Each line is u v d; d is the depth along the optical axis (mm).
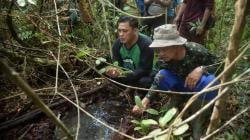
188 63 3004
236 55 1372
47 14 4297
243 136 2744
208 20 4227
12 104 3809
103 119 3523
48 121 3576
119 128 3363
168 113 2045
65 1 4500
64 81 4121
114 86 3914
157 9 4598
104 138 3264
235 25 1317
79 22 4660
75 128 3428
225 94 1478
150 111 2631
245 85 3020
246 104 2951
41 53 4113
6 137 3424
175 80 3139
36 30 3982
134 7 5145
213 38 4508
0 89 3926
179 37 2910
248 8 1288
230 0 4617
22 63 3973
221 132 2871
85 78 4141
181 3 4738
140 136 3234
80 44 4500
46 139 3363
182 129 1789
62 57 4148
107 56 4160
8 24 3475
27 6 3723
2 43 3762
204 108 1393
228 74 1424
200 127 2943
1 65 889
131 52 3633
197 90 2945
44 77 4148
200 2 4293
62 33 4270
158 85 3195
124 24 3436
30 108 3750
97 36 4547
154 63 3807
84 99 3842
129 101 3742
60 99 3830
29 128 3500
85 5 4273
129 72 3592
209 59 3021
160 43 2863
